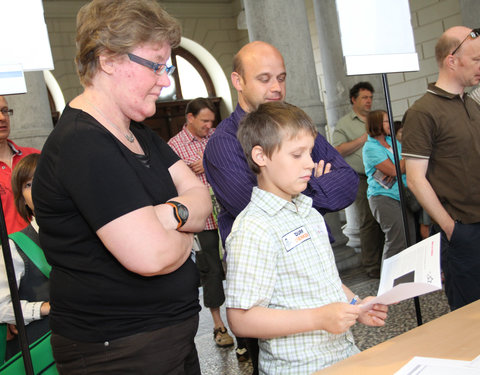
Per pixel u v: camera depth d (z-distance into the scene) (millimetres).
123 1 1065
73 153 993
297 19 4035
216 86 9125
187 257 1150
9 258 1238
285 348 1191
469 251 1993
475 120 2014
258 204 1259
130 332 1039
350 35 1758
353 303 1152
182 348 1105
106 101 1115
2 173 2283
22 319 1244
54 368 1467
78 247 1040
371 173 3576
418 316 1796
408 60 1896
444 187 2031
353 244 4625
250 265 1170
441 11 5555
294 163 1201
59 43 7590
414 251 1126
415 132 2027
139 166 1147
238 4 8719
